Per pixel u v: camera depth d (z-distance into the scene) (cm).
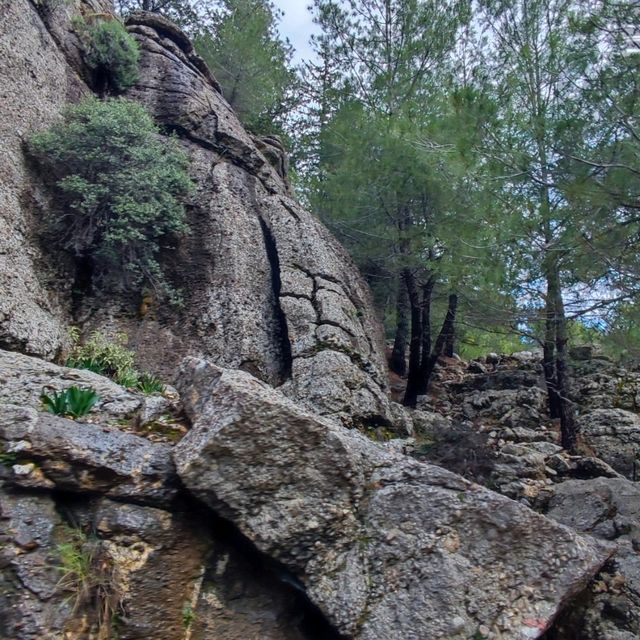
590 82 691
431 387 1344
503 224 778
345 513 427
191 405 491
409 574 406
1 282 729
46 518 383
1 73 870
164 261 971
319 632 414
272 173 1236
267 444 421
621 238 666
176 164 1043
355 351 928
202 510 421
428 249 1101
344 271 1138
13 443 394
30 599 353
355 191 1186
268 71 1831
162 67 1238
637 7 632
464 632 383
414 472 451
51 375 534
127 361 803
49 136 897
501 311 925
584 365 1173
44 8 1068
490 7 1043
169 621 381
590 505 626
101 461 404
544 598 400
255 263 1011
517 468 759
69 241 883
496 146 722
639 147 646
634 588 493
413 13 1359
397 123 1034
